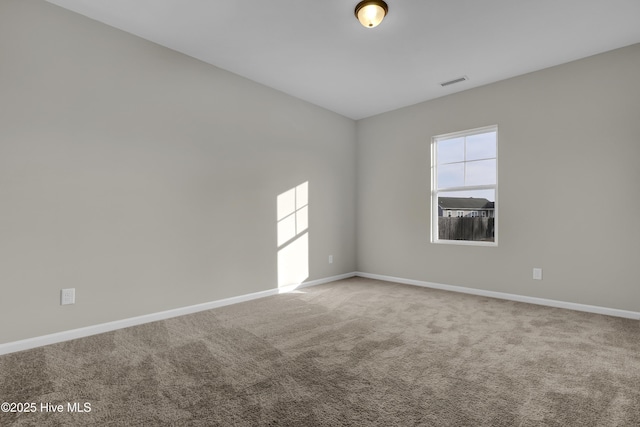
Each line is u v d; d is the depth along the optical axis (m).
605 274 3.04
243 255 3.58
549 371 1.94
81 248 2.49
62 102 2.41
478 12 2.44
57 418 1.49
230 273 3.46
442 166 4.27
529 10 2.41
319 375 1.90
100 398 1.65
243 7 2.40
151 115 2.88
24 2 2.26
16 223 2.22
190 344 2.36
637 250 2.89
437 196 4.31
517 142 3.55
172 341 2.41
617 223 2.98
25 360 2.08
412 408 1.57
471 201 4.00
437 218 4.31
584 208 3.14
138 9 2.43
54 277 2.37
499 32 2.71
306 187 4.34
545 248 3.37
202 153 3.24
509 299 3.61
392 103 4.44
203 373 1.92
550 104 3.34
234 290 3.49
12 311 2.20
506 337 2.48
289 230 4.10
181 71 3.09
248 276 3.63
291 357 2.14
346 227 4.98
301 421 1.47
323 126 4.60
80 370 1.95
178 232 3.05
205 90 3.27
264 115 3.82
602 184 3.05
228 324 2.80
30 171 2.27
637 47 2.89
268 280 3.84
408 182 4.52
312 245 4.41
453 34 2.75
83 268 2.50
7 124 2.18
